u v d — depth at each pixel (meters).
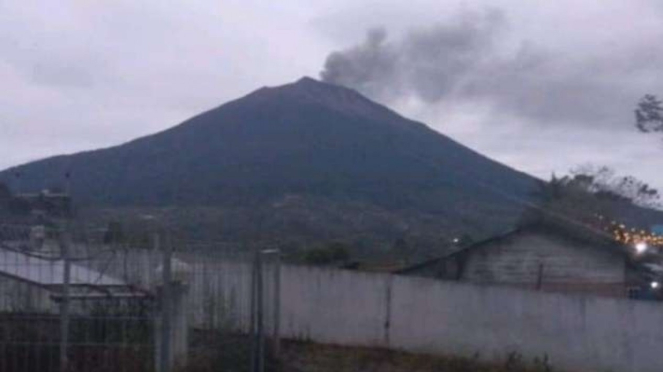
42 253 19.70
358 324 28.34
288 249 41.34
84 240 21.84
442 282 27.03
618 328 24.19
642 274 40.84
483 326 26.27
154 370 18.52
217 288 21.02
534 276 40.66
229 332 20.92
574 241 40.75
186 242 23.06
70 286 18.70
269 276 23.52
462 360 25.84
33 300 18.67
